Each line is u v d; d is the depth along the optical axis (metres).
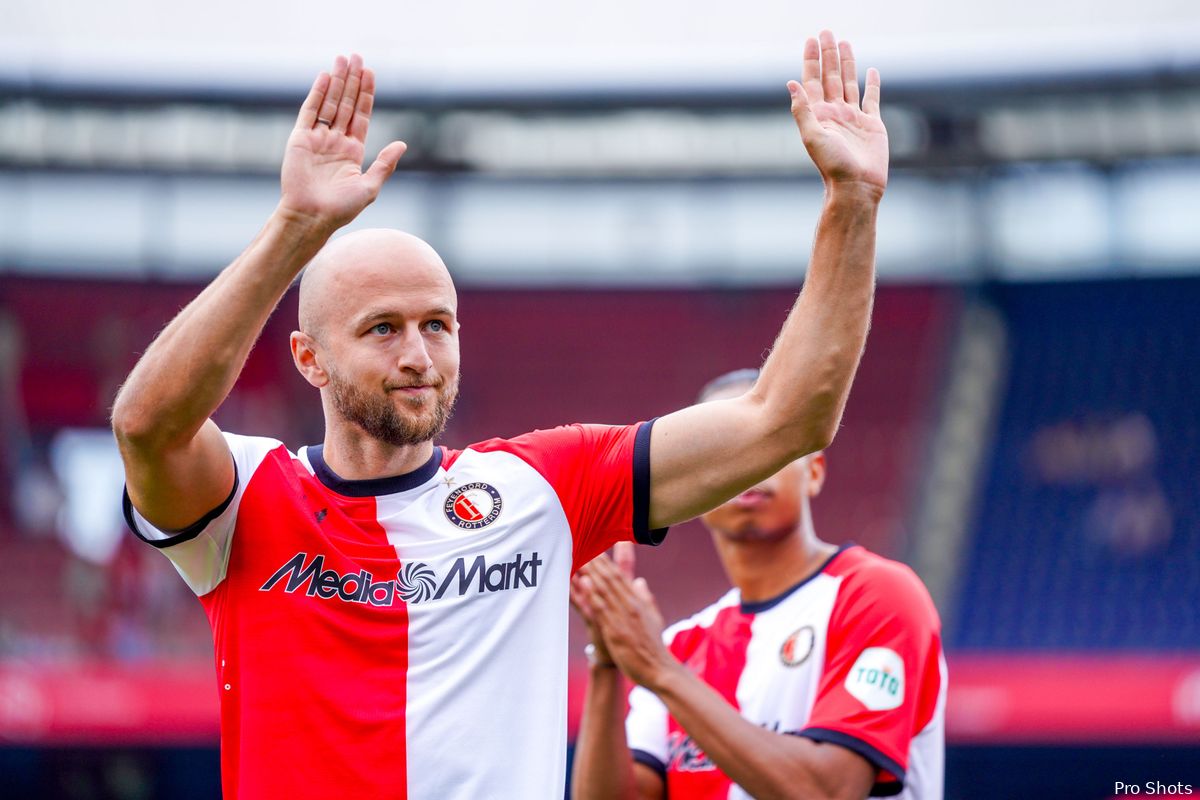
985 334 82.75
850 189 9.59
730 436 9.78
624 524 10.14
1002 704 53.94
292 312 80.56
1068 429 76.38
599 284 88.69
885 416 81.69
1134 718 52.72
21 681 54.03
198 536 9.66
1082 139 76.44
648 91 73.31
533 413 83.44
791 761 12.48
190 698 54.56
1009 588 70.12
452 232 88.00
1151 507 71.31
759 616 14.59
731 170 82.44
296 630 9.38
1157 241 85.50
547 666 9.62
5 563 71.12
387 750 9.12
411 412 9.60
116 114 76.19
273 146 79.31
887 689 12.99
